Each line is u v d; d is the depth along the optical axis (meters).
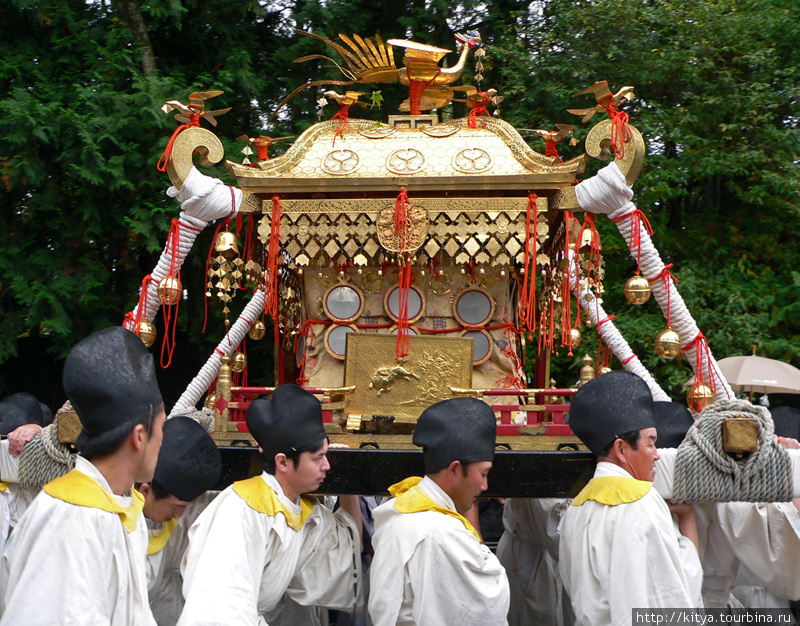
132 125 9.07
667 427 3.88
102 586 2.47
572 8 10.97
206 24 10.33
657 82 10.86
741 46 10.69
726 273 10.68
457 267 4.44
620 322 10.06
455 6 10.70
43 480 3.56
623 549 3.15
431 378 4.04
